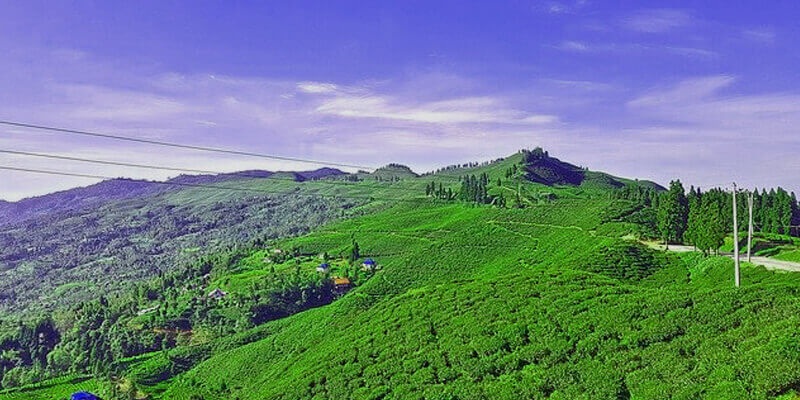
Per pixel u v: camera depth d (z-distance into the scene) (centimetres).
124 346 19738
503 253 16425
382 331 7306
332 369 6744
